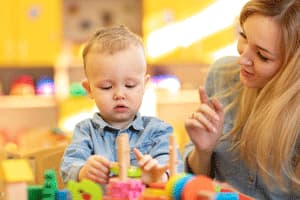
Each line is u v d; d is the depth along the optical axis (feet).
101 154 3.55
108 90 3.51
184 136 10.43
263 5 3.42
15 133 10.87
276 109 3.56
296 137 3.61
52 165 4.75
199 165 3.93
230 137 4.03
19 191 2.60
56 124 11.30
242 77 3.69
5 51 10.58
